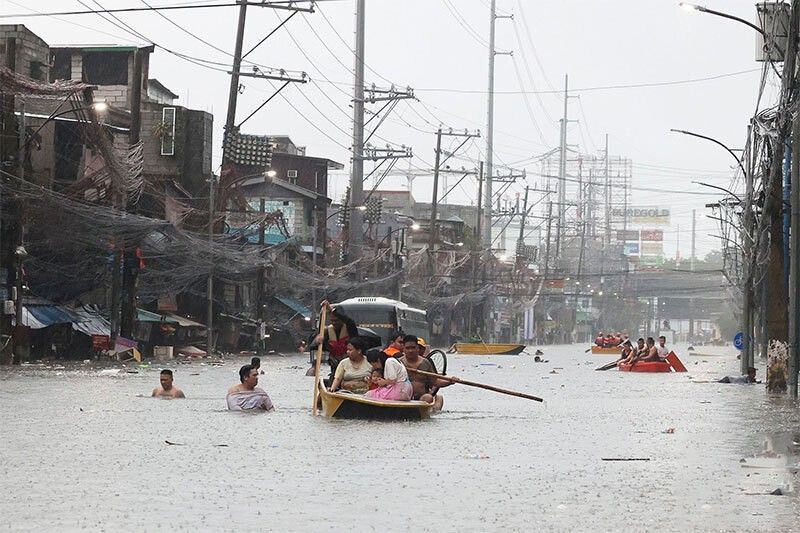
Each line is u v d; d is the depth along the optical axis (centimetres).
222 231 15600
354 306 14212
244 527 2227
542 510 2475
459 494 2720
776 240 8100
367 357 5181
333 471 3145
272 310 18812
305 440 4009
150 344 14612
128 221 11131
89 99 10688
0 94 10069
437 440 4100
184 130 16625
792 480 3027
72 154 12631
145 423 4659
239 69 14988
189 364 12000
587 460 3522
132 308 12094
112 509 2433
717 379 10706
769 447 3981
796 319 7500
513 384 9269
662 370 12712
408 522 2303
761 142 9881
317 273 18688
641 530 2222
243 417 5006
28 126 11906
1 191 9856
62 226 10844
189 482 2881
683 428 4841
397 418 5009
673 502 2609
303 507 2489
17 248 10156
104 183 11638
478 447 3878
